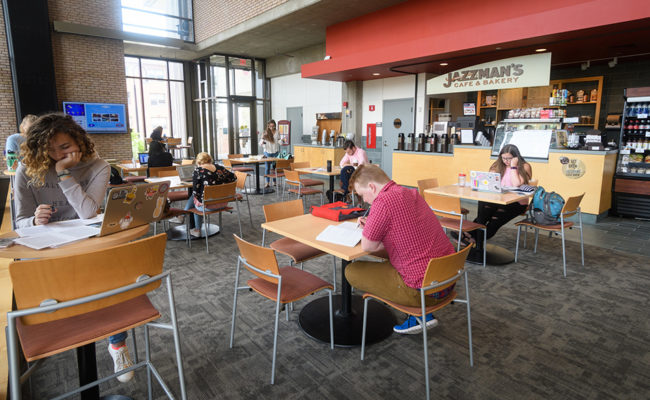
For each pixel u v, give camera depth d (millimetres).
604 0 4578
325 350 2479
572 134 6055
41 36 8766
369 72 8586
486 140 6762
